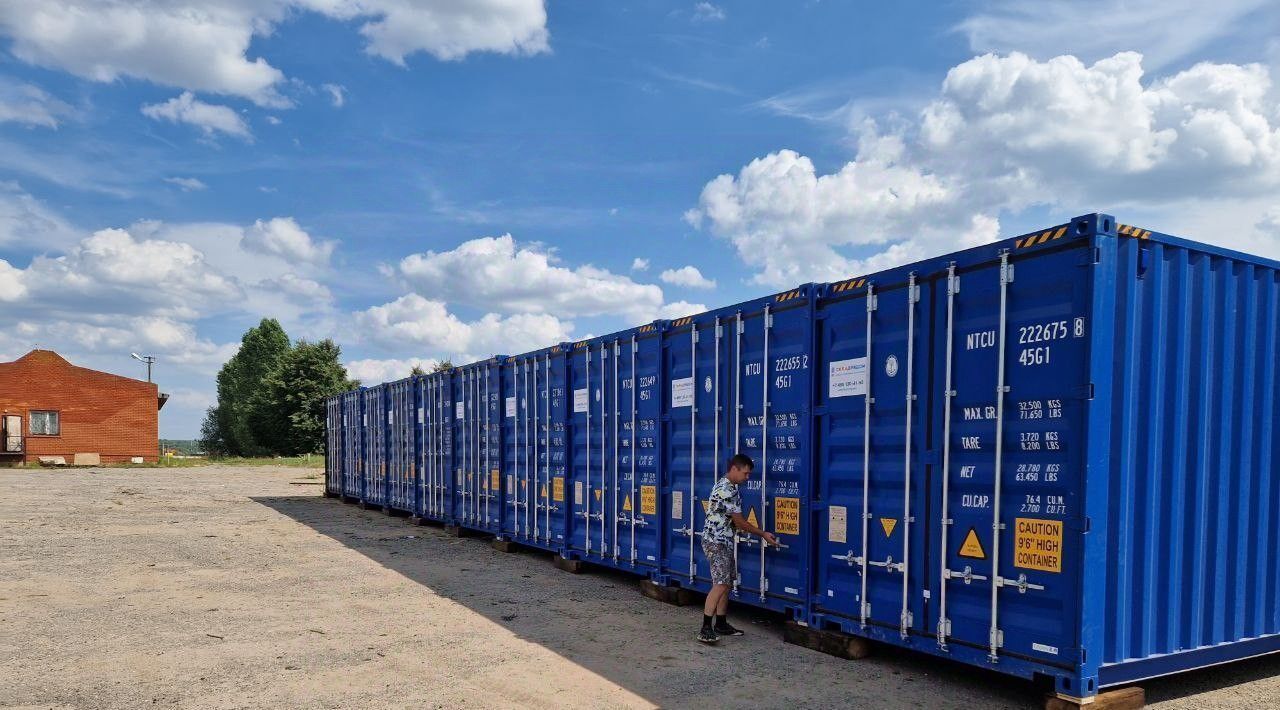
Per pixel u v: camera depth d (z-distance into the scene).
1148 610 5.70
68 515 18.62
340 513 20.17
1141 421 5.67
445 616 8.66
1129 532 5.61
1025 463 5.65
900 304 6.70
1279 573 6.57
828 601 7.31
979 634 5.91
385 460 20.06
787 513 7.84
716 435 8.80
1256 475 6.42
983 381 5.97
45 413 47.94
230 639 7.65
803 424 7.59
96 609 8.90
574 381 11.82
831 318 7.43
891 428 6.75
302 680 6.39
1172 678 6.43
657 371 9.86
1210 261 6.11
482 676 6.51
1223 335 6.16
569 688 6.21
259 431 64.44
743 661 6.97
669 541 9.55
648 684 6.32
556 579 10.97
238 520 18.02
